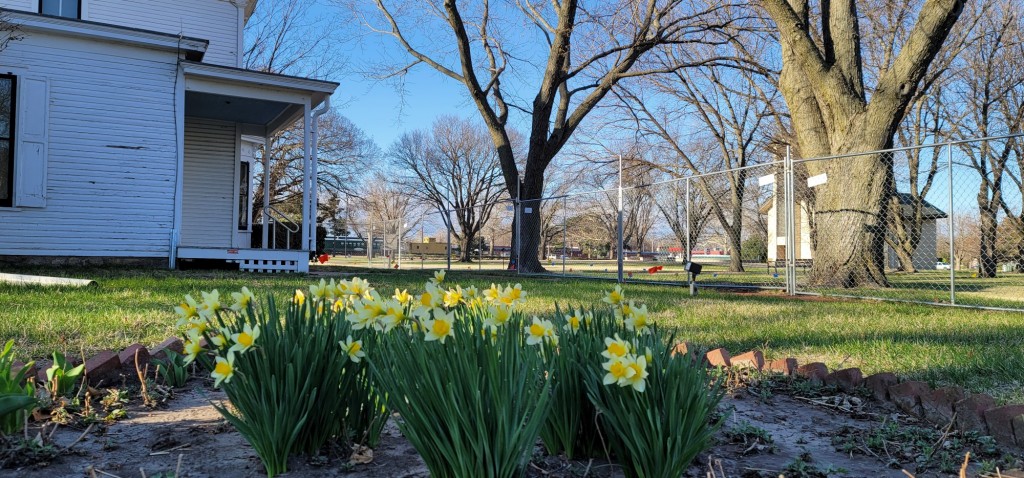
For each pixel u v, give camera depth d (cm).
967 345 454
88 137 1082
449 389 161
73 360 308
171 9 1401
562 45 1698
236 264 1190
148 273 944
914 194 2209
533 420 167
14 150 1030
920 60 1000
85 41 1077
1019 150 2352
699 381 184
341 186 3450
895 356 416
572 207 5334
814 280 1123
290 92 1214
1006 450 229
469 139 5603
